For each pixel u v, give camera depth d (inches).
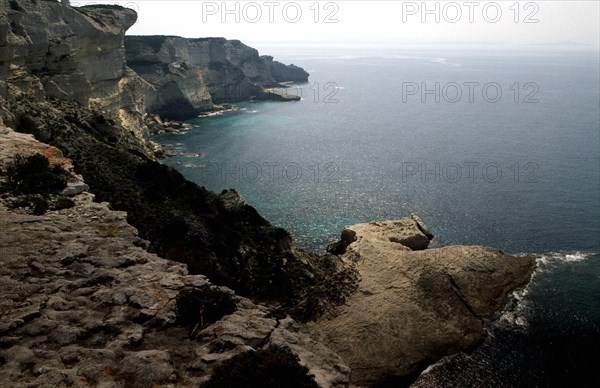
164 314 722.2
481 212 3154.5
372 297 2059.5
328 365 668.7
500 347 1855.3
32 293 750.5
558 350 1838.1
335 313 1983.3
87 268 831.7
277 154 4471.0
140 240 960.3
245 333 694.5
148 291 771.4
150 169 2208.4
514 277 2266.2
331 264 2213.3
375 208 3216.0
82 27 3612.2
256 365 610.9
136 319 712.4
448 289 2069.4
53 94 3257.9
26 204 1066.1
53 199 1115.9
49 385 566.3
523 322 1993.1
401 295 2062.0
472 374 1727.4
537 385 1670.8
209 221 2101.4
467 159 4414.4
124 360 624.1
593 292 2201.0
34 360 612.4
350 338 1839.3
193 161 4156.0
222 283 1940.2
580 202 3336.6
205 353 653.9
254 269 2043.6
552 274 2357.3
